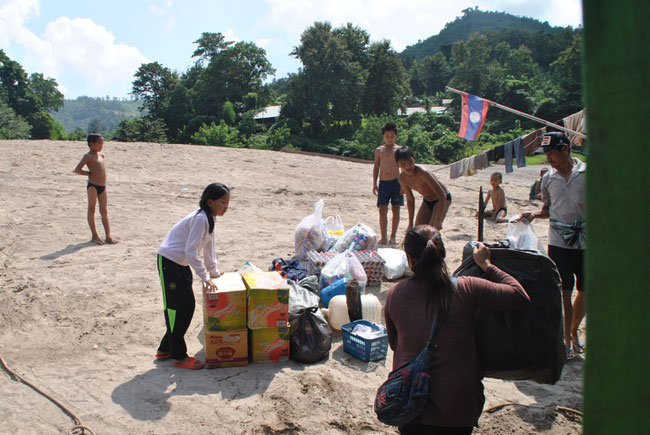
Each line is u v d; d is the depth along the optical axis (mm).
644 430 1016
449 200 6457
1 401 3844
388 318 2852
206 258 4609
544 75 122750
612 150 1024
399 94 73438
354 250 7012
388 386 2545
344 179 14570
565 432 3525
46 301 5652
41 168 11938
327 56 64000
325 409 3830
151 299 5891
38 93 90000
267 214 10344
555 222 4633
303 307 4738
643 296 1010
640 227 1004
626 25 983
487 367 3053
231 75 75375
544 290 3033
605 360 1062
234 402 3881
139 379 4203
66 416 3676
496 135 68500
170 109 75438
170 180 12281
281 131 59125
